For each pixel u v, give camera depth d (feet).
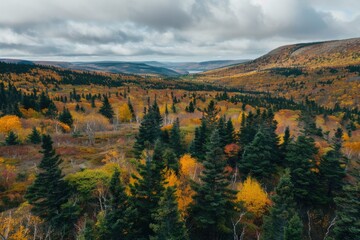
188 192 93.76
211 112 197.26
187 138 192.34
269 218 80.74
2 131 203.41
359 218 73.61
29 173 125.59
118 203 65.46
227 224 96.07
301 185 118.93
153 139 162.30
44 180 82.02
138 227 74.33
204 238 90.74
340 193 122.21
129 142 203.92
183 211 88.22
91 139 215.31
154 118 178.29
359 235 72.28
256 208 106.63
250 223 103.14
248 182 111.34
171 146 156.76
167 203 61.05
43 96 335.47
